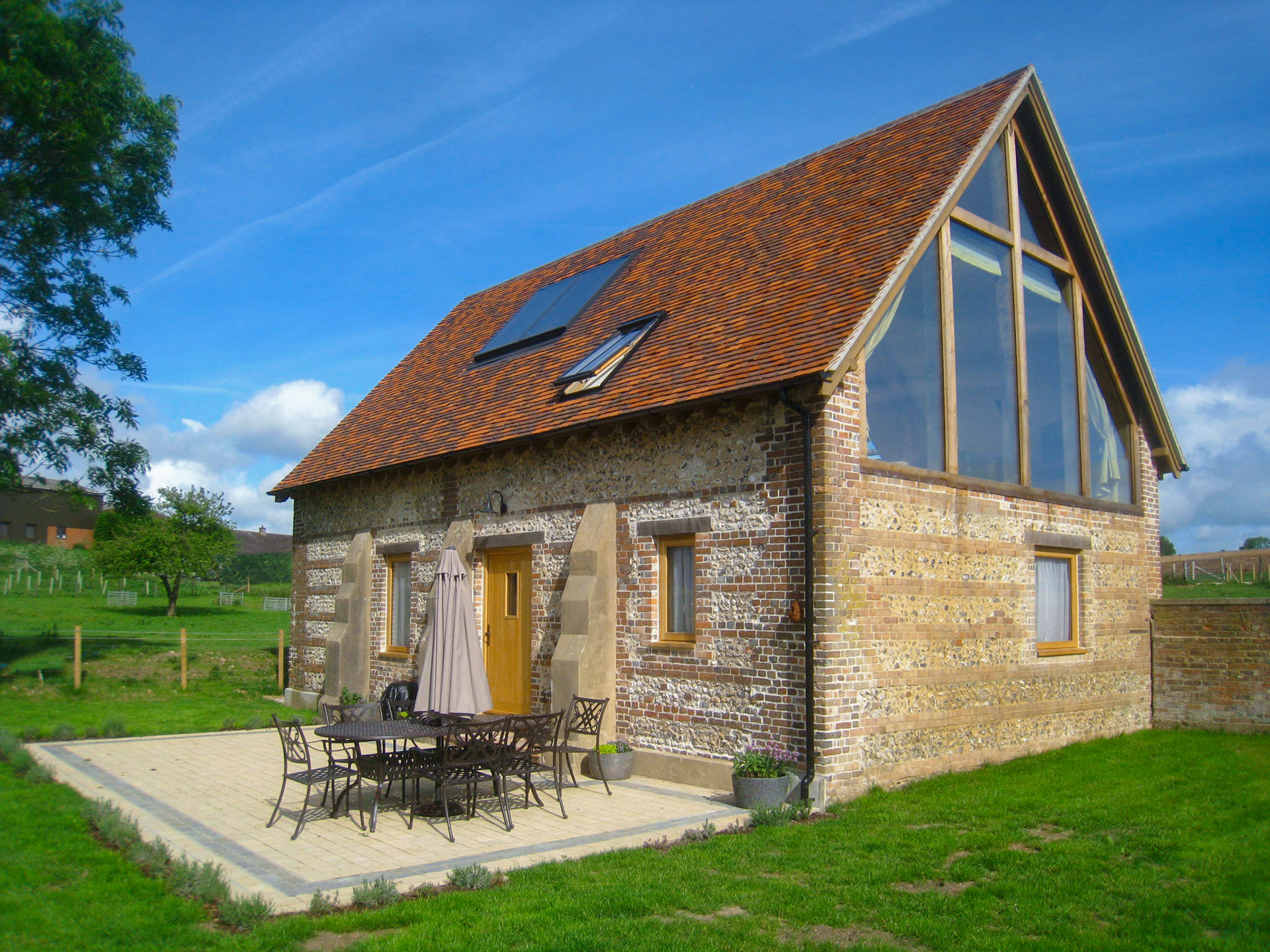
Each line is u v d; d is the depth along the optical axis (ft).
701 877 21.97
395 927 18.84
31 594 150.10
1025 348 41.57
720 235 47.55
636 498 37.47
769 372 31.60
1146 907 19.90
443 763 27.73
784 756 30.89
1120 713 44.24
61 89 58.34
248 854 24.52
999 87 41.47
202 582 178.60
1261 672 43.21
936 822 27.22
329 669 55.01
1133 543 46.80
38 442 64.64
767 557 32.12
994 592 37.40
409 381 64.18
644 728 36.24
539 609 41.81
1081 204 44.09
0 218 59.26
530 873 22.38
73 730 44.06
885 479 32.83
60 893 20.70
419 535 50.98
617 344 43.01
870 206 39.04
